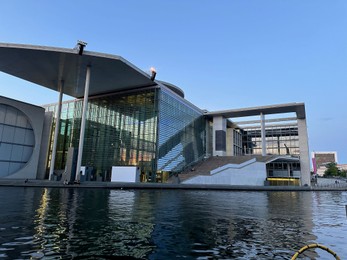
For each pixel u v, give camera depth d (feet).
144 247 19.66
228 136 206.28
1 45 87.20
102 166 135.74
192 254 18.52
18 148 119.34
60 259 16.37
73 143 148.56
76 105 155.33
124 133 134.31
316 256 18.99
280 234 25.53
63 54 94.68
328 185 180.65
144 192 79.10
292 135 210.18
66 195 57.72
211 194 82.94
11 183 80.48
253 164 142.31
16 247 18.34
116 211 36.19
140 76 117.39
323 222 33.65
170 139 136.05
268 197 79.66
